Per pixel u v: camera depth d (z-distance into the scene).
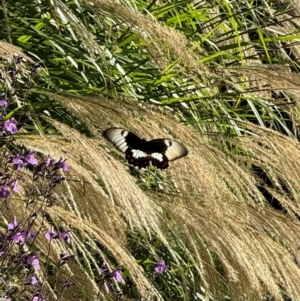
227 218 8.12
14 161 5.89
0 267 5.56
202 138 8.99
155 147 5.89
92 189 7.50
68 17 7.50
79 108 7.33
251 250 8.05
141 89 9.58
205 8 10.52
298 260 8.76
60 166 6.00
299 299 8.26
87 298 7.25
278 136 9.01
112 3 7.56
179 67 9.11
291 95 9.45
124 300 7.35
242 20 11.00
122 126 7.35
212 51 10.59
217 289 8.02
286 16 10.98
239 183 8.38
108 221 7.40
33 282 5.84
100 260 8.39
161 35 7.56
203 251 8.02
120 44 9.30
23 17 8.74
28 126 8.18
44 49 9.09
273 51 10.98
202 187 7.81
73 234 7.24
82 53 8.85
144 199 6.93
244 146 9.10
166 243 7.56
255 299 7.96
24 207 6.81
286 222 8.67
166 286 8.75
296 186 8.98
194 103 10.05
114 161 6.97
